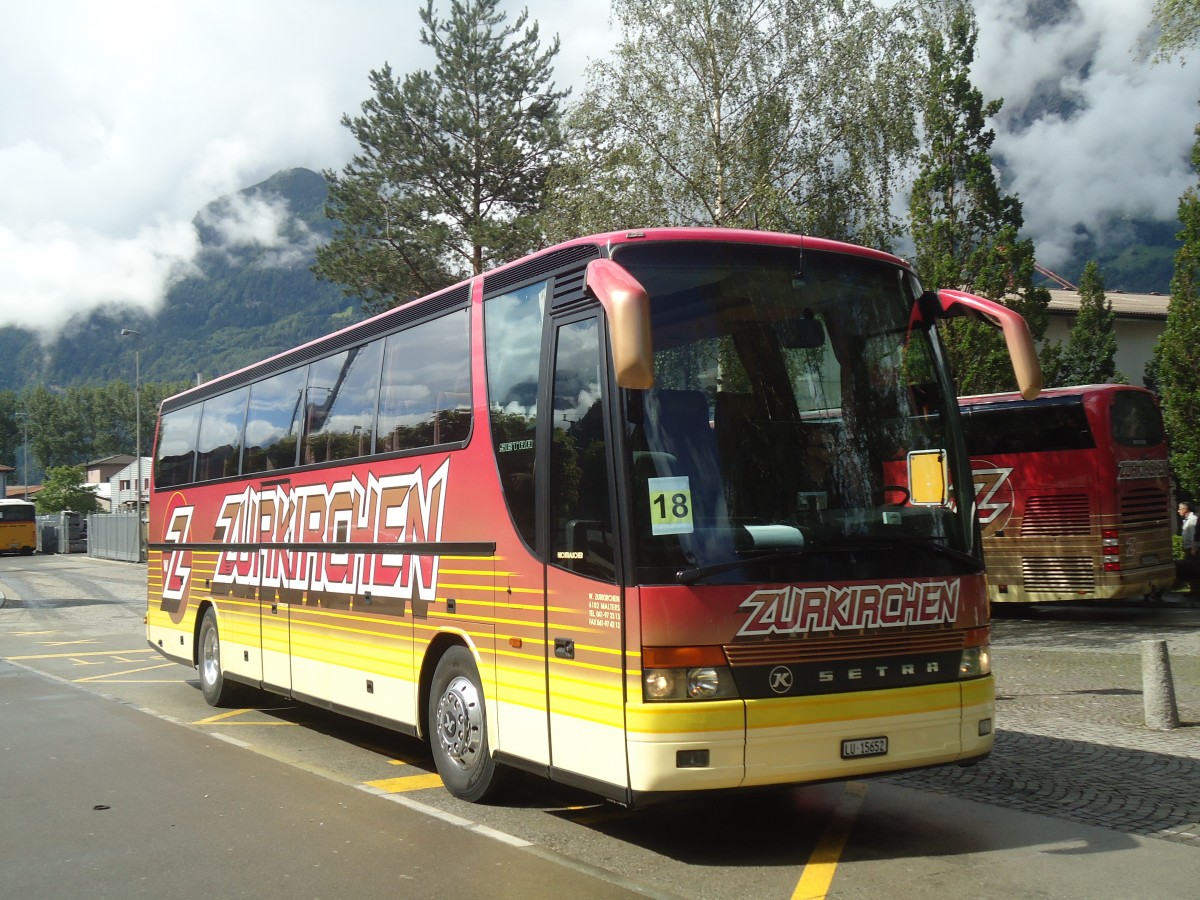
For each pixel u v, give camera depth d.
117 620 25.48
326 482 9.62
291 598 10.17
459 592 7.39
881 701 5.88
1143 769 8.05
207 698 12.28
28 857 6.23
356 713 8.86
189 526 13.09
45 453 193.12
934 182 21.88
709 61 26.59
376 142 37.47
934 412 6.60
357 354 9.38
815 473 6.07
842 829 6.69
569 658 6.16
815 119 26.50
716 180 26.38
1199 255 20.58
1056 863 5.92
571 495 6.25
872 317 6.62
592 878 5.70
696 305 6.14
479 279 7.64
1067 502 18.16
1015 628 17.91
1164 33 17.98
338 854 6.18
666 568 5.66
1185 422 20.70
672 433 5.87
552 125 36.72
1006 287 21.06
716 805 7.31
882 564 6.05
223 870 5.93
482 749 7.19
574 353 6.39
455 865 5.95
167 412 14.45
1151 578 18.28
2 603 31.16
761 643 5.67
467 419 7.50
